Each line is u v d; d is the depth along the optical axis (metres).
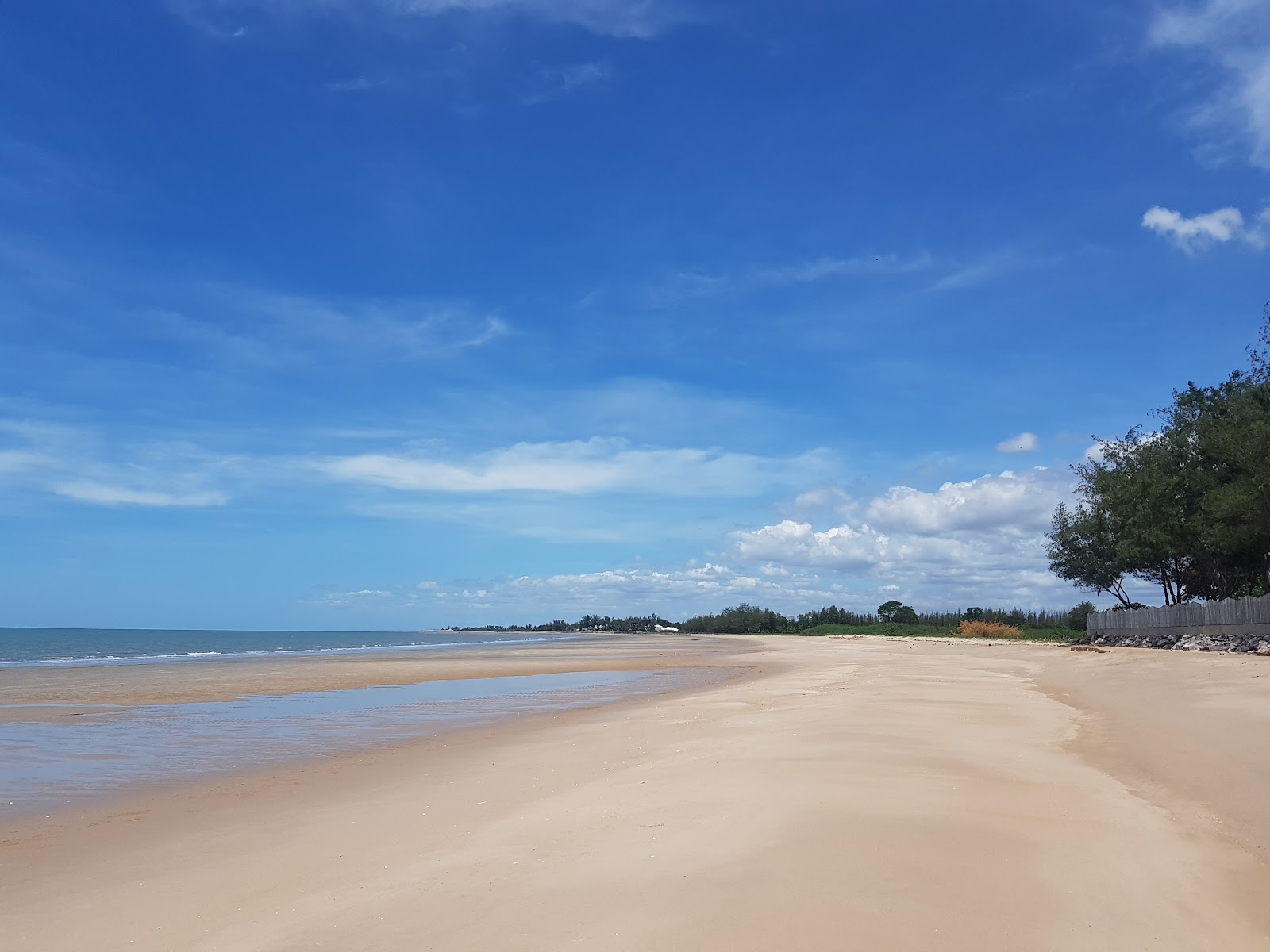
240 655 73.25
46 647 98.56
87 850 9.31
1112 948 5.62
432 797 11.11
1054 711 18.58
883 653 59.47
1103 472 59.78
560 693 29.14
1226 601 36.75
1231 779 10.21
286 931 6.42
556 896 6.69
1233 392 47.44
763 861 7.12
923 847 7.46
